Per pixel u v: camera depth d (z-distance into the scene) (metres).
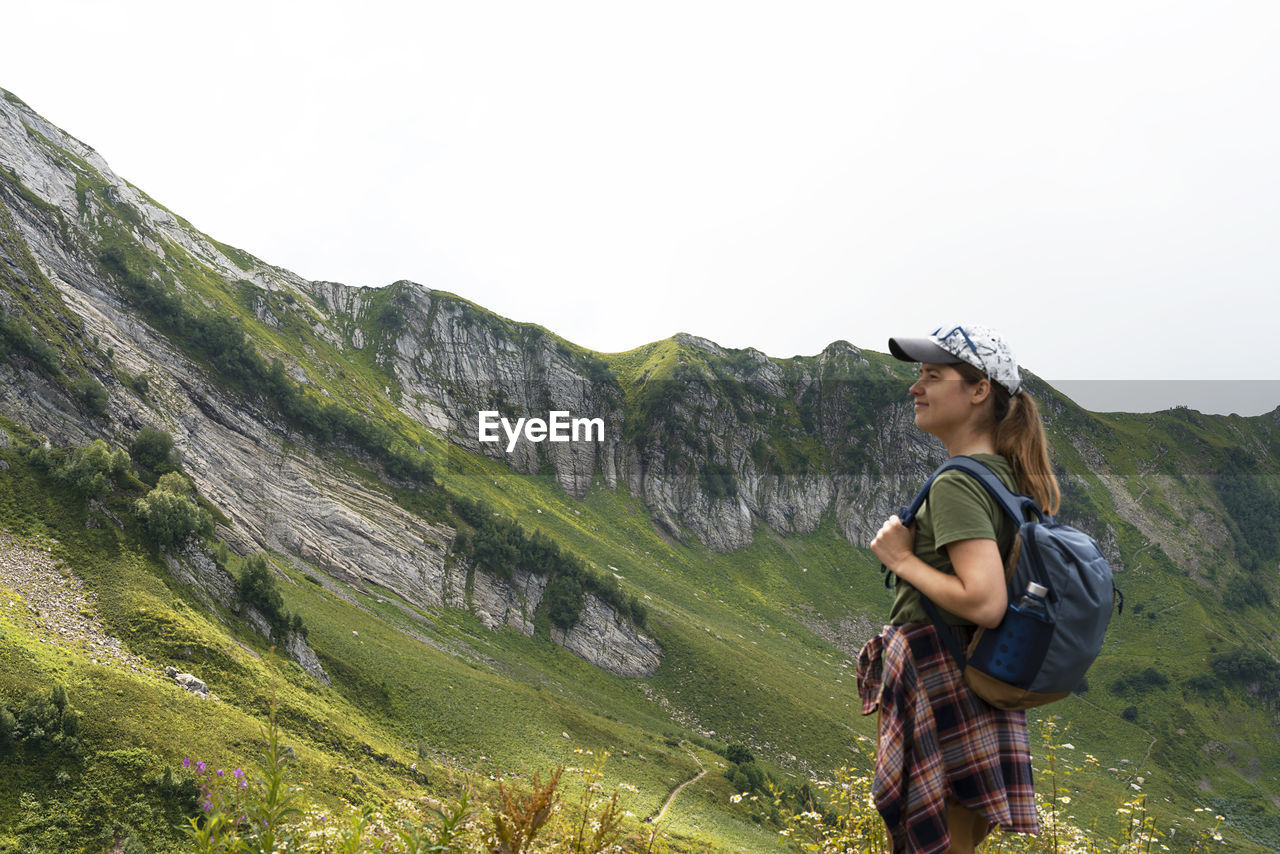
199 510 105.19
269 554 130.25
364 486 163.75
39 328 121.38
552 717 113.06
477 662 133.62
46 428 109.56
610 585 169.62
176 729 59.34
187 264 199.62
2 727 50.97
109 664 67.25
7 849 44.81
